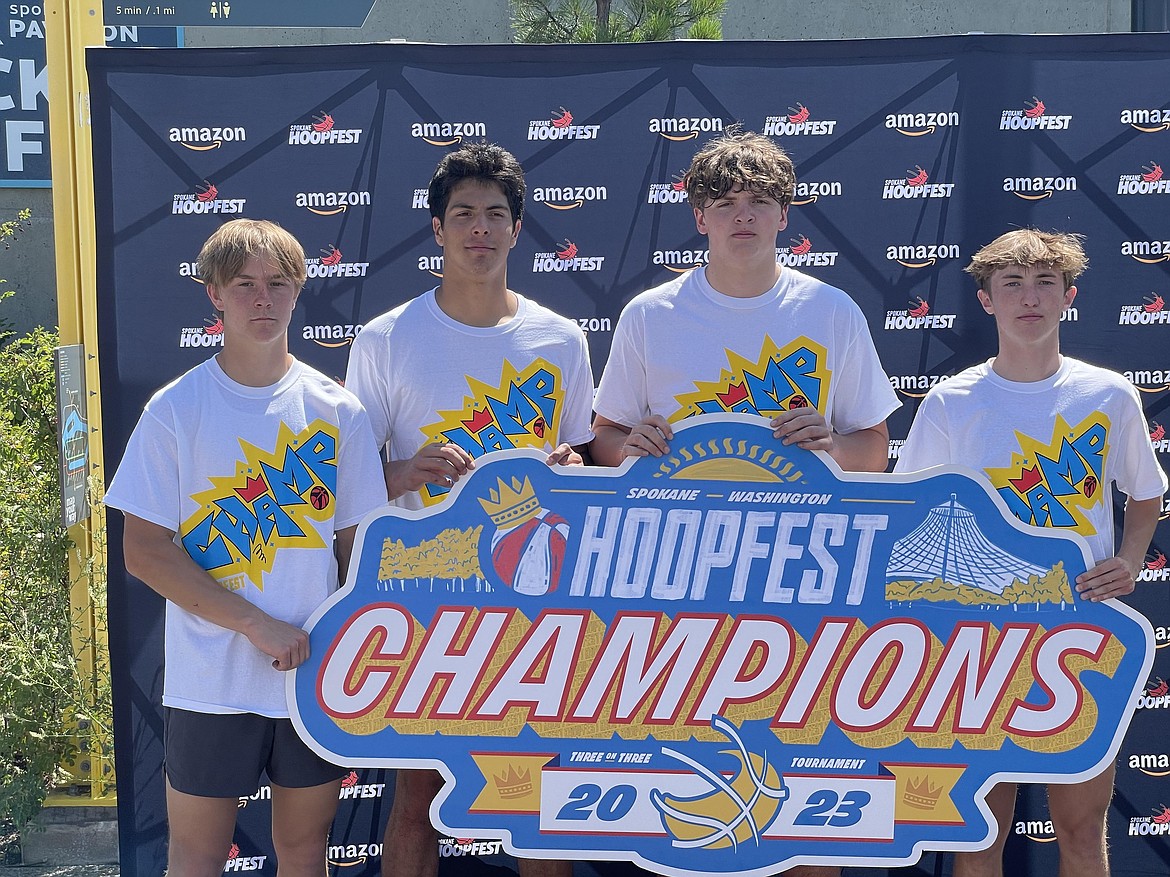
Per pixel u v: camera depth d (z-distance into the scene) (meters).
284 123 3.02
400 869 2.62
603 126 3.04
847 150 3.04
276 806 2.24
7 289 6.37
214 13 3.36
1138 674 2.13
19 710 3.18
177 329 3.03
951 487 2.14
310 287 3.05
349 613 2.11
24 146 6.23
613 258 3.07
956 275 3.07
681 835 2.13
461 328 2.39
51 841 3.29
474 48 3.01
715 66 3.03
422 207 3.05
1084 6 6.92
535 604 2.13
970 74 3.03
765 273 2.32
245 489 2.13
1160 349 3.08
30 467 3.53
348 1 3.40
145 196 3.01
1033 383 2.40
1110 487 2.45
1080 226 3.06
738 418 2.14
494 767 2.13
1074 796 2.48
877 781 2.13
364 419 2.24
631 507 2.14
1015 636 2.13
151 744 3.07
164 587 2.09
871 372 2.39
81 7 3.24
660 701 2.13
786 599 2.14
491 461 2.14
